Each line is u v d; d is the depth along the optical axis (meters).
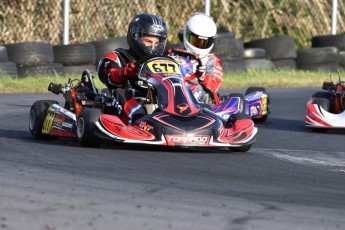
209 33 28.56
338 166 22.20
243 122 23.66
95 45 51.78
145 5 62.31
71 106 26.19
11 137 26.00
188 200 15.73
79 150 22.45
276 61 61.56
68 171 18.59
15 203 14.80
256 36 69.12
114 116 22.81
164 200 15.62
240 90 48.25
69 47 50.34
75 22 59.66
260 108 34.09
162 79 23.50
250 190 17.25
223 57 56.19
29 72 48.19
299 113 38.88
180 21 64.31
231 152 23.72
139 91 24.36
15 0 58.44
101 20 60.53
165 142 21.94
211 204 15.43
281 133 31.06
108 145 23.70
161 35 25.36
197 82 27.75
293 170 20.89
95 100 25.23
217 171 19.83
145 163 20.44
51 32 58.78
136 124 22.61
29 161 20.08
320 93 33.41
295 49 62.00
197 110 23.00
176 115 22.56
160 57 24.27
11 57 48.12
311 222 14.29
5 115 32.47
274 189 17.56
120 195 15.95
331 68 62.09
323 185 18.59
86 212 14.25
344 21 73.38
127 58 25.56
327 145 27.73
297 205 15.80
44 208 14.46
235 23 68.62
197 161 21.36
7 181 17.00
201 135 22.20
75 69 50.53
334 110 32.72
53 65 49.16
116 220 13.70
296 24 71.25
